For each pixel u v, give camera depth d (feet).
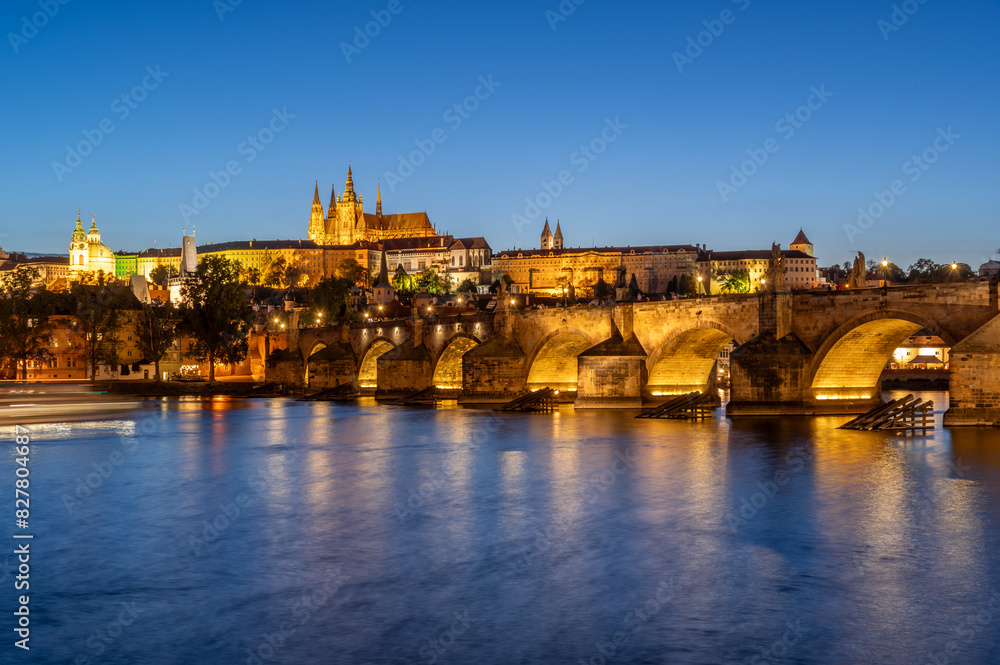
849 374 297.33
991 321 237.66
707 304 319.06
